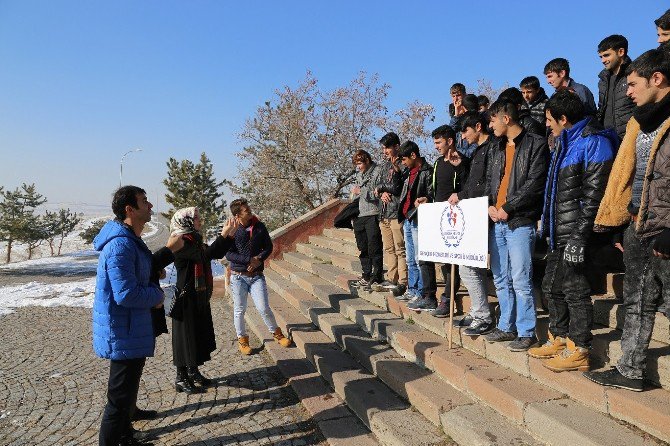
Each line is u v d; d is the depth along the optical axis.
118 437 3.39
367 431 3.81
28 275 15.68
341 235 10.45
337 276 7.68
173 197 36.66
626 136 2.80
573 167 3.10
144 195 3.62
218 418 4.26
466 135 4.39
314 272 9.02
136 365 3.43
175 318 4.81
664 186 2.45
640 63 2.58
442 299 4.82
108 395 3.38
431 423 3.53
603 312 3.59
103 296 3.32
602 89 4.65
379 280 6.46
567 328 3.30
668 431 2.40
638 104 2.62
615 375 2.81
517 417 3.06
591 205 2.94
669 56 2.55
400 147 5.32
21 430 4.12
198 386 4.98
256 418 4.25
